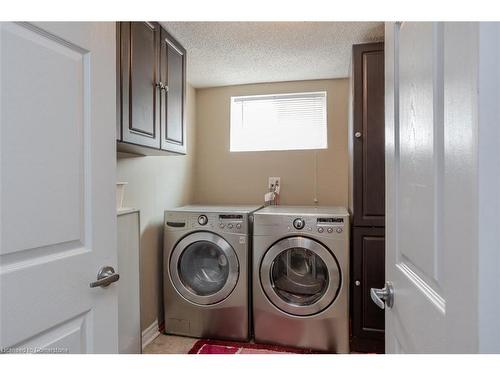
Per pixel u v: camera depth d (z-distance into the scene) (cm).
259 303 201
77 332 80
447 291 45
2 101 62
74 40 79
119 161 185
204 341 207
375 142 195
